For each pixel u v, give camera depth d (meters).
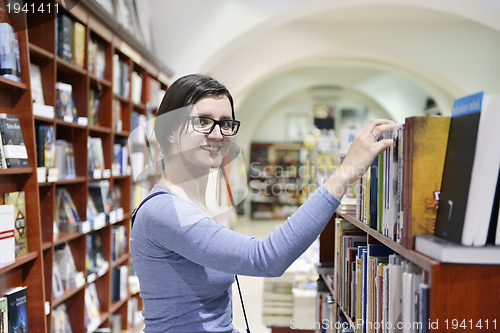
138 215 1.09
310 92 13.63
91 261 3.07
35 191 2.18
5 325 1.96
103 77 3.28
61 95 2.63
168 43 5.04
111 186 3.37
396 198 1.11
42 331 2.18
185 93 1.10
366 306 1.36
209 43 5.03
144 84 4.09
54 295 2.53
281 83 12.25
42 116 2.35
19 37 2.13
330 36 7.09
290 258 0.93
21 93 2.14
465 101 0.93
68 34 2.67
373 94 11.64
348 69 11.66
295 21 7.08
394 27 7.05
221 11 5.03
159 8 5.07
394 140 1.11
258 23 4.99
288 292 3.21
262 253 0.93
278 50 7.15
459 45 7.02
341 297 1.78
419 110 11.20
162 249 1.06
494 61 6.94
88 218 3.00
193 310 1.09
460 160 0.92
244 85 7.18
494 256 0.88
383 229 1.19
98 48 3.19
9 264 1.94
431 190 1.00
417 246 0.99
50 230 2.44
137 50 3.82
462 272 0.88
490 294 0.88
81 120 2.87
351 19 6.95
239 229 11.27
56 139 2.94
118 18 3.71
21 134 2.13
